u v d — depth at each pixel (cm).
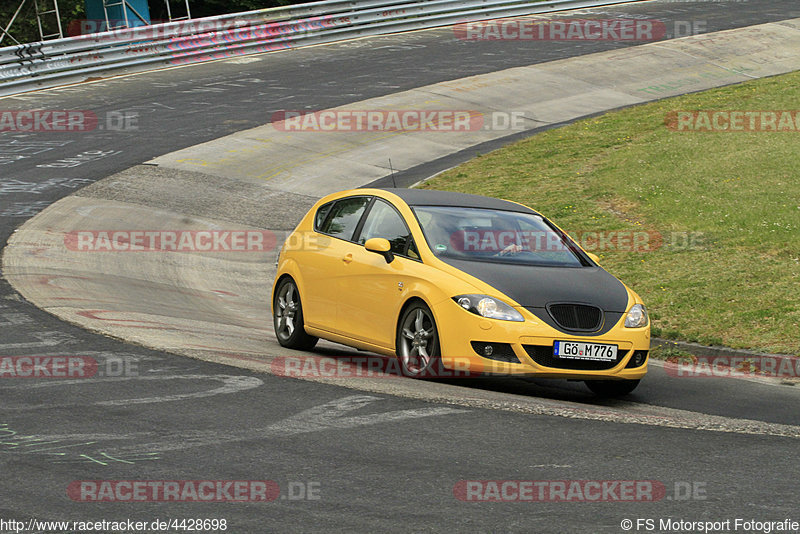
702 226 5794
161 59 12581
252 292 5362
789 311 4091
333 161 8919
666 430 2386
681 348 3891
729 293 4488
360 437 2212
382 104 10788
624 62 12706
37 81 11344
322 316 3488
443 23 15238
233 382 2745
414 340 3041
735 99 9981
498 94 11256
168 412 2386
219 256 6175
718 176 6962
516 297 2900
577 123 9838
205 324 4056
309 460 2027
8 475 1883
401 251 3203
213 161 8694
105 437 2158
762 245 5228
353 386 2772
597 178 7506
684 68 12462
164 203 7425
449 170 8512
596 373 2903
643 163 7700
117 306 4184
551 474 1977
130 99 10875
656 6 16688
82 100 10806
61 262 5353
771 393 3167
